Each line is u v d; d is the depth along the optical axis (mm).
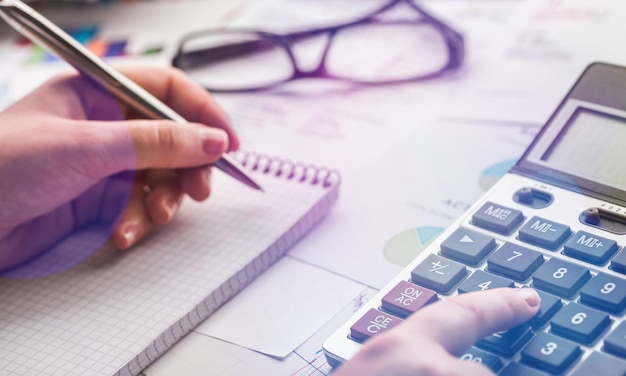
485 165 518
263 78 677
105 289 447
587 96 466
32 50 743
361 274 438
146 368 396
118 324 415
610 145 437
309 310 417
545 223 403
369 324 362
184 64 690
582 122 455
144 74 557
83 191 501
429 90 625
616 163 427
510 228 408
